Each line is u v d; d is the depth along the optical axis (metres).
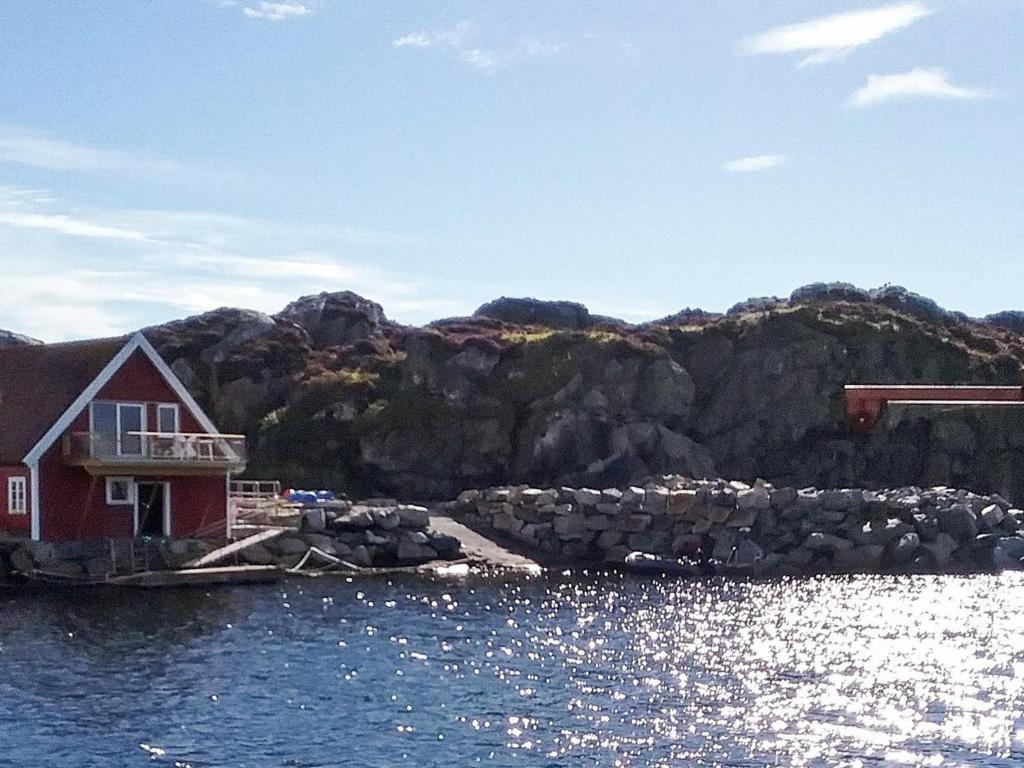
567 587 62.56
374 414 92.81
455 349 94.94
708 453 93.75
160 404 62.66
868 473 96.56
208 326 104.12
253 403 98.00
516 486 83.88
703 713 35.62
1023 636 48.50
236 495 75.88
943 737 33.53
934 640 47.47
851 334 101.25
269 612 51.28
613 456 90.06
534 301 123.62
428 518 72.75
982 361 104.19
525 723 34.19
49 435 58.56
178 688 37.28
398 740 32.28
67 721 33.41
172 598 54.41
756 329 101.19
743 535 74.38
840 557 72.94
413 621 50.06
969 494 80.31
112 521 60.47
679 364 99.50
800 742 32.84
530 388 93.06
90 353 62.22
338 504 70.38
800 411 97.19
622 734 33.28
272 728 33.12
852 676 40.78
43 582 57.09
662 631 48.84
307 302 113.81
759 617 52.88
